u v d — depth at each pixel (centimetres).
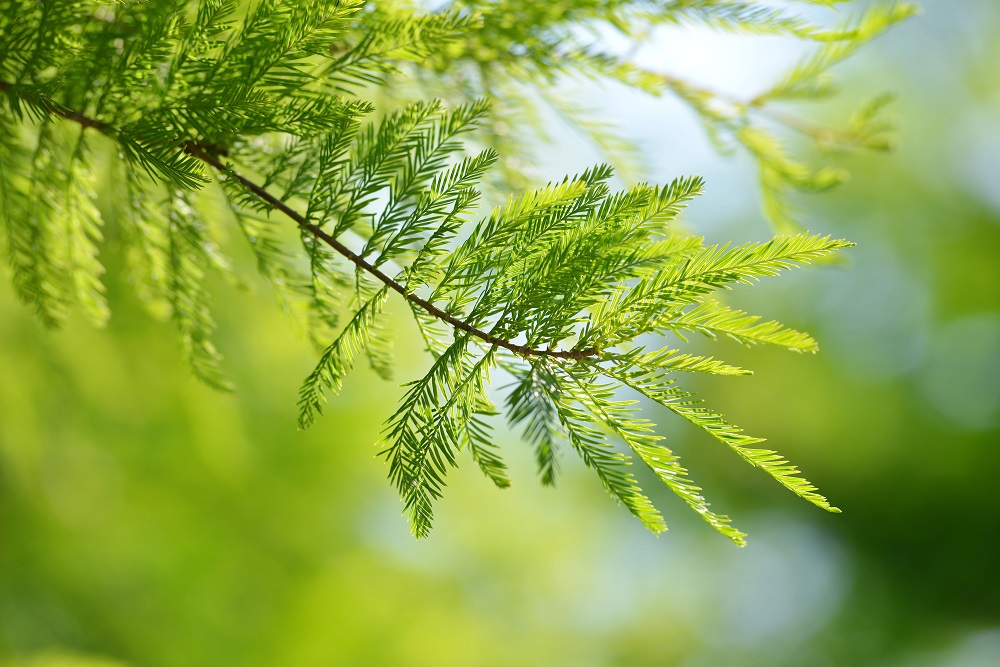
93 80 100
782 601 578
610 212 95
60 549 265
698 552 571
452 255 97
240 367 216
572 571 462
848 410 543
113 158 111
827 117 545
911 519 549
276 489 310
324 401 100
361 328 99
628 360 95
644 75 117
